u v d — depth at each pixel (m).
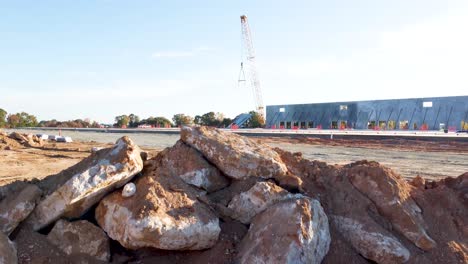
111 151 6.68
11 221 5.88
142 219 5.42
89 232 5.95
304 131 50.88
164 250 5.90
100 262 5.75
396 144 33.50
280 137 41.84
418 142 33.91
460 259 6.27
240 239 6.24
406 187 7.35
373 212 6.74
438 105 52.88
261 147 8.02
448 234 6.73
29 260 5.52
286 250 5.29
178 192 6.29
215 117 86.38
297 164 7.99
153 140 39.44
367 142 35.19
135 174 6.55
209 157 7.43
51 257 5.64
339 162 21.02
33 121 98.69
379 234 6.21
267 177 7.20
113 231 5.82
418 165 20.48
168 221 5.54
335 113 62.03
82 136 48.97
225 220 6.57
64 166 17.62
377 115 57.94
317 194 7.13
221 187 7.39
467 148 29.80
